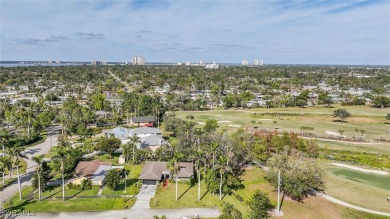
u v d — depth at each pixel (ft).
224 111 646.33
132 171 304.09
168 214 222.07
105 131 447.83
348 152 372.17
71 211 223.51
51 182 273.13
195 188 267.80
